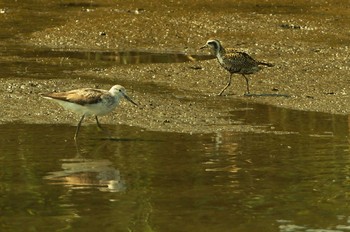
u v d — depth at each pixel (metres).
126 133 15.90
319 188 12.44
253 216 11.17
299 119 17.38
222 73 21.69
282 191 12.28
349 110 18.27
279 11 28.55
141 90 19.80
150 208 11.45
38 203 11.66
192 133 16.02
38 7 29.47
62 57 23.73
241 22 27.02
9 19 27.84
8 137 15.43
